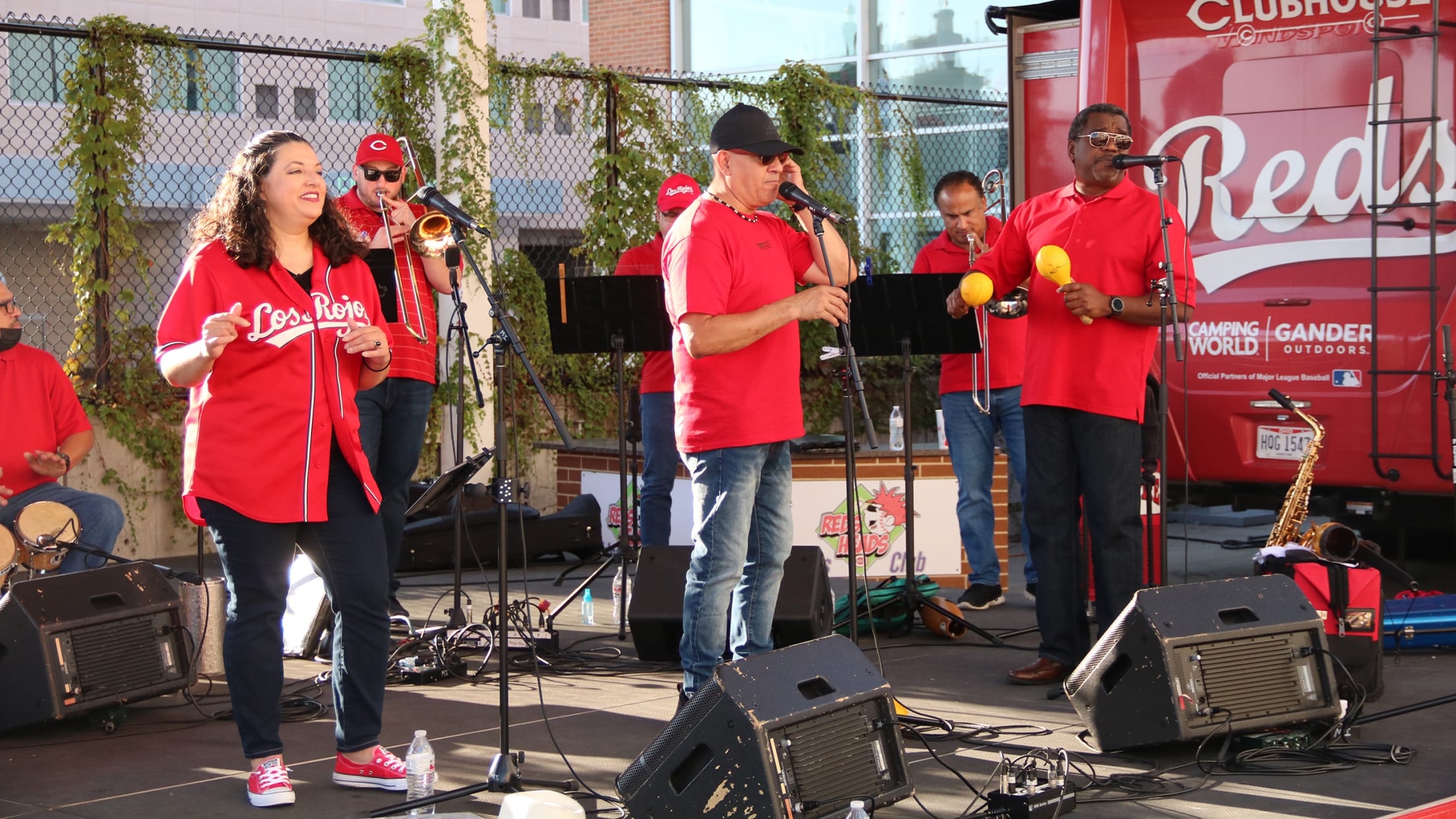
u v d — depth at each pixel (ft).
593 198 31.17
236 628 11.94
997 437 29.76
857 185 34.78
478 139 28.84
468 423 29.04
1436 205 19.57
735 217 13.01
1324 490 21.66
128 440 26.53
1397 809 11.53
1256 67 21.18
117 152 26.27
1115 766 12.94
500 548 12.48
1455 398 18.60
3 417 17.75
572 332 18.78
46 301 27.45
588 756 13.46
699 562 13.25
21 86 28.89
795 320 12.51
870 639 19.29
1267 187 21.17
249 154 11.87
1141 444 18.94
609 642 19.39
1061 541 16.33
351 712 12.47
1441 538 25.25
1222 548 27.71
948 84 42.50
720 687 10.48
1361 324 20.47
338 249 12.33
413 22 116.47
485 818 11.46
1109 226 15.87
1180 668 12.73
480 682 16.83
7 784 12.73
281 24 108.58
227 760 13.57
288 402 11.82
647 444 20.16
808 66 33.42
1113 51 22.20
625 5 48.37
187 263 11.89
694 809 10.55
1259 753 13.01
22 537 16.33
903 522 23.43
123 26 26.21
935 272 20.90
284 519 11.80
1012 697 15.80
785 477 13.66
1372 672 15.03
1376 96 19.20
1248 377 21.47
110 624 14.69
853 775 10.82
